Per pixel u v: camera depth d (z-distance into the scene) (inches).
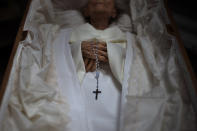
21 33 33.3
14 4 57.7
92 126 28.5
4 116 24.5
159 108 26.4
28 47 32.0
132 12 40.3
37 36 34.0
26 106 26.0
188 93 27.1
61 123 25.7
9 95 26.1
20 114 24.9
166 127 25.4
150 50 33.5
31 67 29.7
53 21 40.4
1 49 53.7
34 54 31.5
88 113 29.3
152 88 29.0
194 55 50.9
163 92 28.1
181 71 29.3
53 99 27.8
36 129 24.4
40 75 29.3
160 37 34.7
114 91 31.2
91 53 33.5
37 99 27.0
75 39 36.5
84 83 31.9
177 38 32.8
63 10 43.5
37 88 27.6
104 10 38.0
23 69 29.1
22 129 24.2
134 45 35.6
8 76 27.2
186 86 27.8
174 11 55.6
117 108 29.6
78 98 29.1
